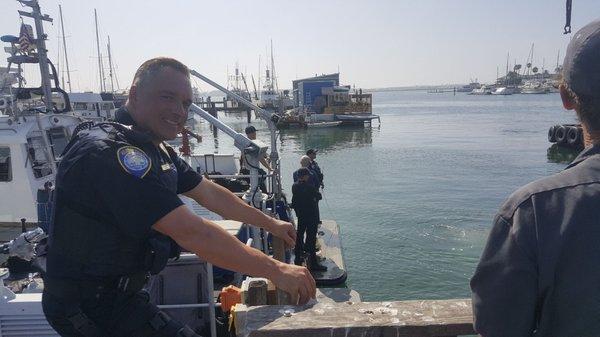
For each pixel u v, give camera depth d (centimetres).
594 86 106
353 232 1198
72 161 156
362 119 4822
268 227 226
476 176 2056
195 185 214
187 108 184
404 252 1026
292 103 6550
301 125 4684
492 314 112
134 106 181
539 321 112
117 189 149
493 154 2750
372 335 154
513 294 108
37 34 732
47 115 716
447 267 930
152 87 175
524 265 107
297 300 171
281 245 628
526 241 107
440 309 166
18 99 743
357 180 2023
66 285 162
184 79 179
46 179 720
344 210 1455
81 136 165
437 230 1201
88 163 152
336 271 848
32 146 695
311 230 836
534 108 8050
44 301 168
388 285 848
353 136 4094
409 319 159
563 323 106
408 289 830
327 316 162
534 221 108
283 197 888
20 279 436
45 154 720
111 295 165
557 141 2914
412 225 1255
